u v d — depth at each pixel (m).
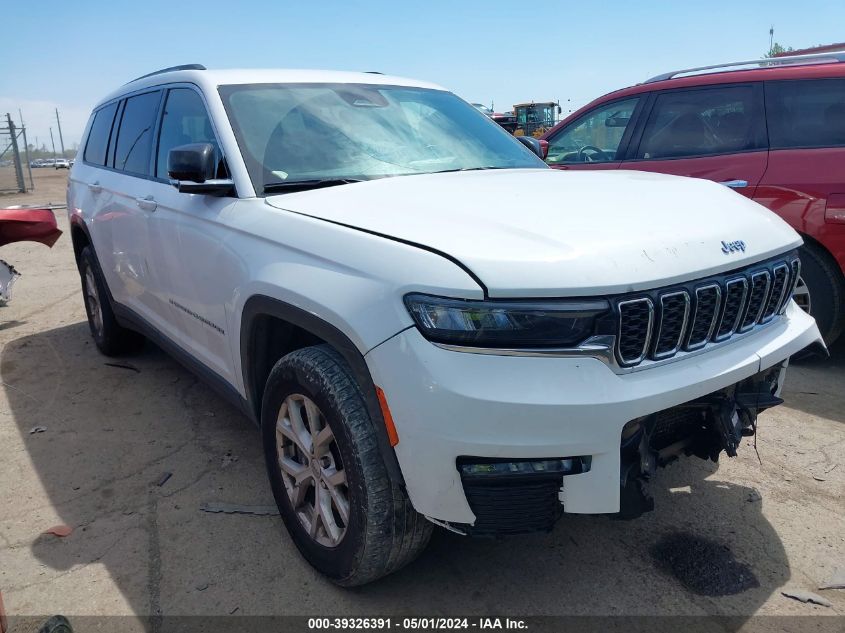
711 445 2.43
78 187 5.04
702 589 2.51
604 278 1.99
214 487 3.29
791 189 4.40
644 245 2.14
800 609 2.39
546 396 1.92
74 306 6.83
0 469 3.51
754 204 2.85
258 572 2.66
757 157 4.59
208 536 2.89
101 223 4.46
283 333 2.75
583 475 1.99
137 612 2.45
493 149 3.69
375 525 2.23
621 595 2.49
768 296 2.50
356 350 2.14
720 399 2.34
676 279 2.12
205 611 2.45
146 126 4.01
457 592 2.52
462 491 2.01
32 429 3.96
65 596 2.54
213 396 4.39
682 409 2.25
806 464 3.35
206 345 3.29
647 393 2.02
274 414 2.66
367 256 2.19
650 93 5.26
